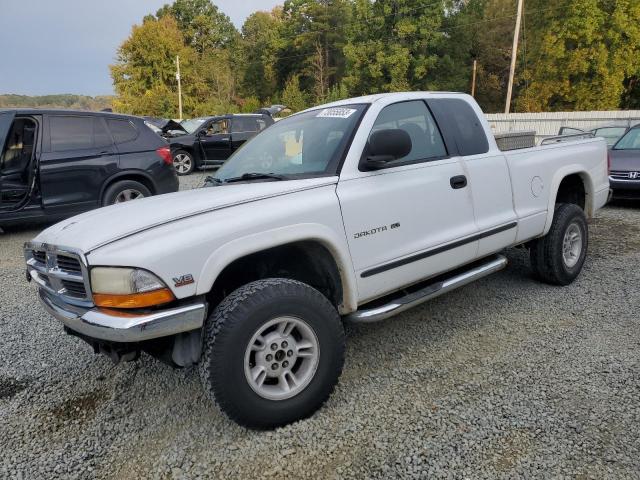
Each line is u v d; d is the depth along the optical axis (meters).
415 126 3.41
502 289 4.55
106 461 2.43
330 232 2.71
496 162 3.78
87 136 6.95
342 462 2.32
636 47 32.81
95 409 2.90
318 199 2.72
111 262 2.21
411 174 3.18
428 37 39.72
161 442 2.55
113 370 3.37
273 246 2.52
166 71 49.44
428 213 3.23
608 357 3.19
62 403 2.99
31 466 2.42
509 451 2.34
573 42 33.38
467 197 3.51
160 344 2.48
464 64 42.88
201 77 51.59
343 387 2.98
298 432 2.55
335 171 2.90
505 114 23.72
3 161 6.65
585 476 2.16
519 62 39.75
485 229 3.61
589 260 5.37
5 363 3.51
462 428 2.53
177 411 2.84
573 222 4.51
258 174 3.14
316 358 2.62
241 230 2.43
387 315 3.02
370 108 3.17
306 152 3.15
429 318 3.97
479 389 2.88
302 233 2.60
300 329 2.60
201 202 2.63
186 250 2.28
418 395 2.86
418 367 3.19
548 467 2.22
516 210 3.94
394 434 2.51
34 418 2.84
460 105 3.80
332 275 2.86
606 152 5.10
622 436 2.41
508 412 2.64
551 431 2.47
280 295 2.46
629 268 5.02
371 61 41.12
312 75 50.41
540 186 4.14
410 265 3.13
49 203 6.63
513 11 43.09
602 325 3.68
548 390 2.84
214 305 2.82
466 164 3.55
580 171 4.61
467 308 4.14
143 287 2.19
